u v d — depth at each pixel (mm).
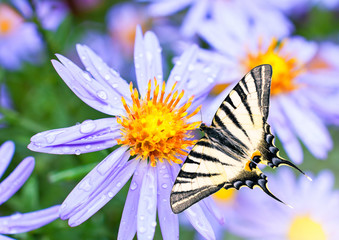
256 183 416
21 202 482
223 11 558
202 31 541
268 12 569
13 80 562
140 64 453
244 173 418
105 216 485
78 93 422
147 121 437
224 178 414
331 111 531
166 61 587
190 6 560
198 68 465
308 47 557
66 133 415
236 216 569
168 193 430
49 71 518
